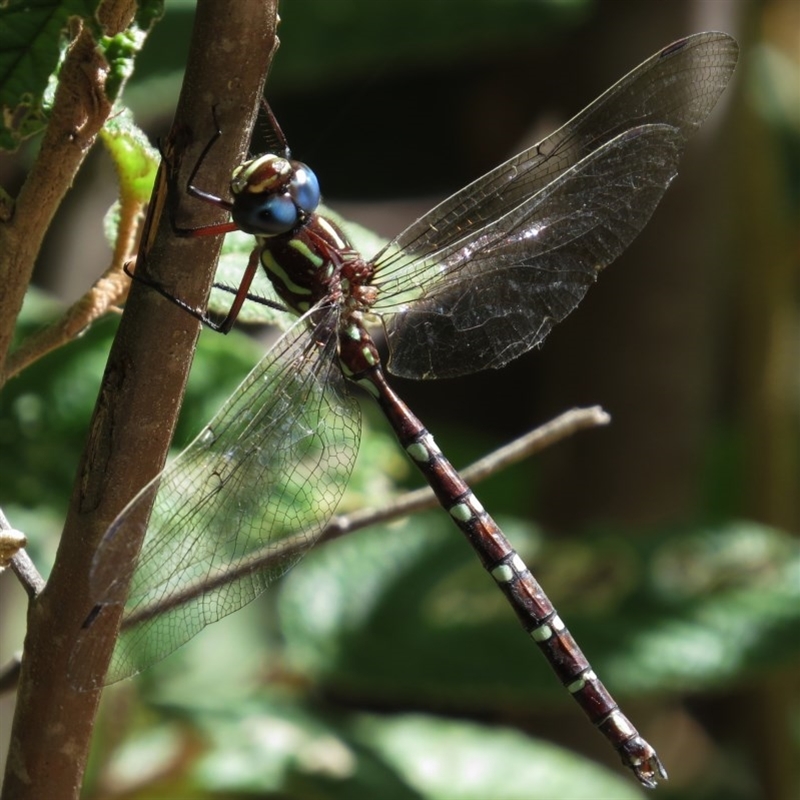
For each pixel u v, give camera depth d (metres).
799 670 1.85
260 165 1.71
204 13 1.67
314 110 2.07
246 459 1.71
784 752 1.86
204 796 1.79
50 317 1.77
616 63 1.83
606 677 1.78
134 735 1.79
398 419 1.74
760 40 1.86
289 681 1.80
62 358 1.76
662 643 1.78
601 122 1.73
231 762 1.78
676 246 1.83
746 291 1.93
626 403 1.83
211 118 1.67
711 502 2.01
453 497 1.74
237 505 1.70
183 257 1.67
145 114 1.80
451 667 1.78
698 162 1.83
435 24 1.81
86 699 1.68
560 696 1.78
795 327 2.11
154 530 1.70
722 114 1.83
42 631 1.68
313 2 1.81
